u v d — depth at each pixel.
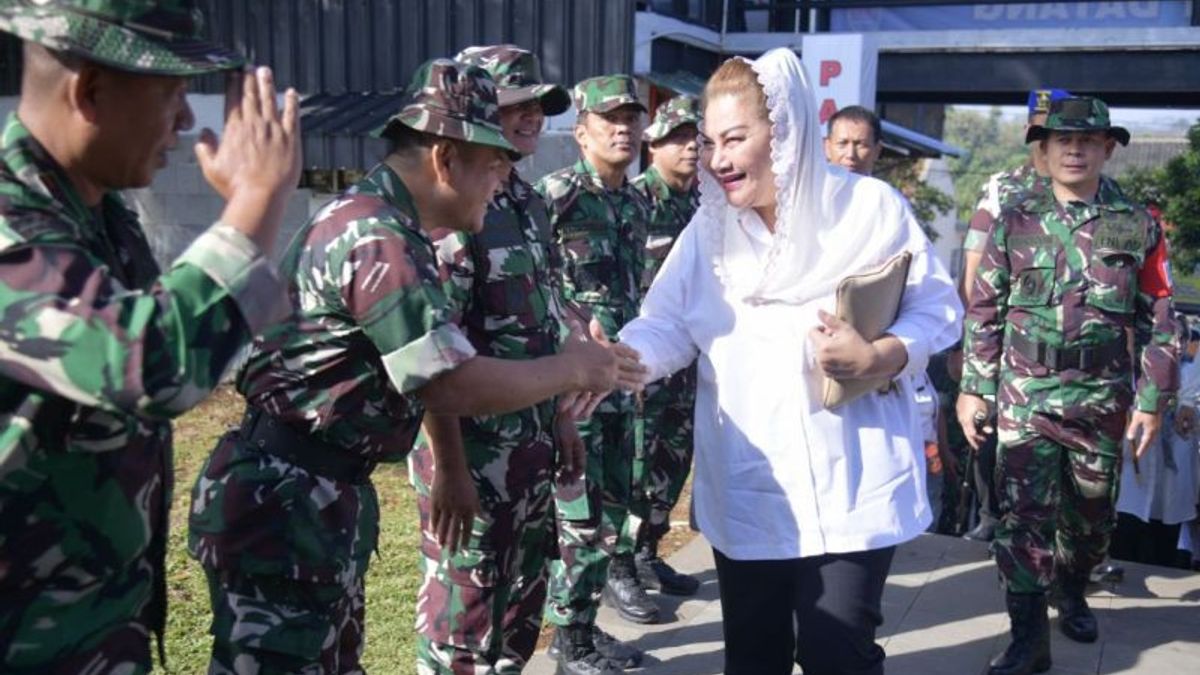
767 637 2.84
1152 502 5.33
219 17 9.75
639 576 4.72
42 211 1.59
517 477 3.03
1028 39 8.40
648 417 4.51
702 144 2.80
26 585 1.71
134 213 1.97
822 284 2.72
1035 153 5.06
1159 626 4.40
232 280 1.57
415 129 2.45
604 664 3.86
